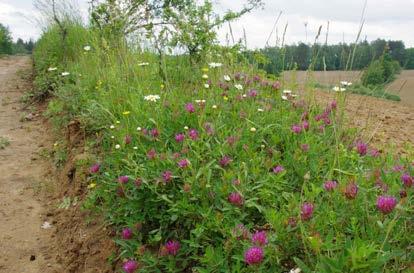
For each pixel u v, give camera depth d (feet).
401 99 34.42
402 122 23.52
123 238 11.84
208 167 11.21
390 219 8.80
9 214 16.85
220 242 10.02
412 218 9.18
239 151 12.88
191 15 24.44
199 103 14.71
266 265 8.90
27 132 25.95
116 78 20.24
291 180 11.87
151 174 11.80
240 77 17.79
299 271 8.07
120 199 12.45
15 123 27.86
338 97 15.15
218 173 11.89
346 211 9.29
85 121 19.53
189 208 10.58
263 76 18.69
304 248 8.72
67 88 25.26
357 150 12.21
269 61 19.21
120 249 12.32
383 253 7.71
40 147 23.34
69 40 35.86
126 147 13.70
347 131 14.05
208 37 22.98
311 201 9.63
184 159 11.50
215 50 22.13
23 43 121.80
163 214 11.54
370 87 14.90
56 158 20.51
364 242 7.61
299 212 8.65
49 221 16.24
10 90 37.55
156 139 13.48
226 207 10.25
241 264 9.23
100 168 14.71
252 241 8.81
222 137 13.23
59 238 15.08
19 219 16.53
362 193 9.57
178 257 10.53
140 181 11.59
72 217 15.48
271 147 13.29
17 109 30.91
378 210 8.99
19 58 77.87
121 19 27.07
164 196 10.90
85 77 24.39
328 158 12.18
